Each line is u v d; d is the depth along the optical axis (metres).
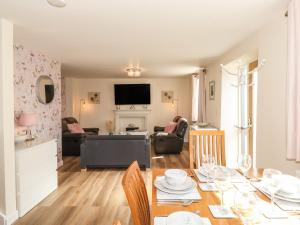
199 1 2.04
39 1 2.02
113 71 6.41
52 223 2.54
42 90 4.05
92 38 3.15
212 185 1.49
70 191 3.44
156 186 1.44
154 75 7.30
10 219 2.51
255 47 2.96
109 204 2.99
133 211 1.11
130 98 7.95
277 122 2.41
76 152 5.82
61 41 3.29
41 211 2.81
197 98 6.68
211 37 3.15
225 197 1.31
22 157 2.69
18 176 2.64
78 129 6.53
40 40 3.23
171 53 4.13
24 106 3.57
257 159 2.89
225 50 3.92
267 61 2.62
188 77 7.81
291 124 2.00
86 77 7.84
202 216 1.11
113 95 8.11
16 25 2.62
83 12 2.26
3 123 2.44
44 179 3.18
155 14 2.32
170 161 5.29
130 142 4.44
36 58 3.90
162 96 8.09
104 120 8.16
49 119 4.37
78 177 4.10
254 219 1.06
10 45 2.54
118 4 2.08
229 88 4.42
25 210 2.75
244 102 4.21
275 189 1.19
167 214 1.13
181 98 8.07
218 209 1.16
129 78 8.06
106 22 2.54
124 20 2.48
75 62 5.00
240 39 3.25
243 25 2.68
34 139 3.34
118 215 2.70
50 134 4.41
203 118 5.70
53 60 4.52
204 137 2.27
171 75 7.29
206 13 2.31
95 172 4.40
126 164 4.48
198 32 2.92
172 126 6.70
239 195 1.30
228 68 4.33
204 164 1.69
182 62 5.05
